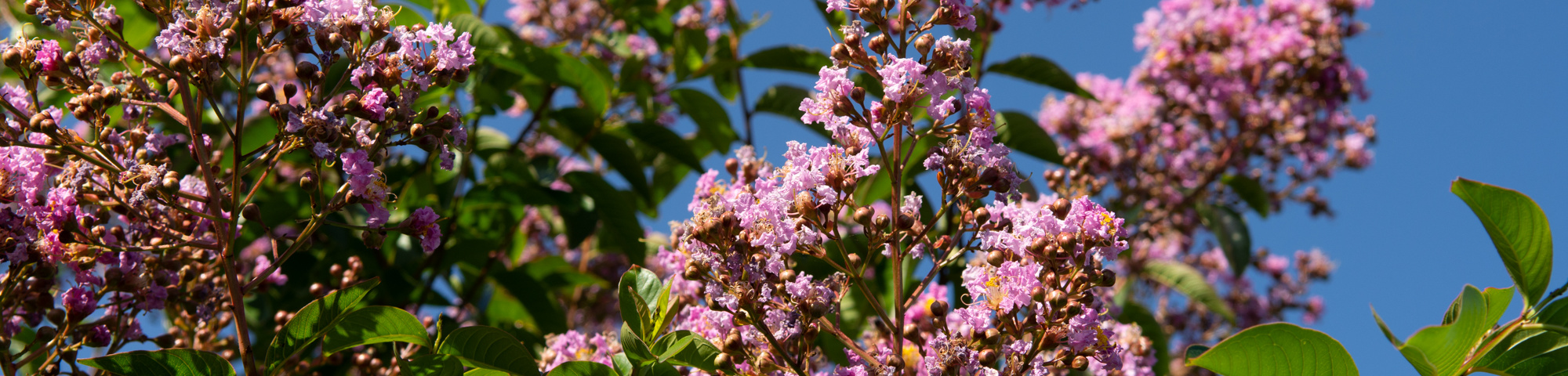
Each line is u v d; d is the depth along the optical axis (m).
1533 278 0.91
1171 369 2.38
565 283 1.77
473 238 1.59
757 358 0.93
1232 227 2.10
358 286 0.93
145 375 0.91
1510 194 0.90
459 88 1.58
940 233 1.38
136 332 1.03
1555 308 0.90
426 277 1.69
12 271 0.97
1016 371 0.92
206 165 0.94
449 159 0.95
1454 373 0.90
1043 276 0.93
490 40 1.49
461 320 1.67
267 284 1.15
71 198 0.96
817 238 0.95
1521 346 0.90
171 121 1.39
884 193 1.43
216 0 0.93
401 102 0.94
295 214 1.48
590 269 2.33
